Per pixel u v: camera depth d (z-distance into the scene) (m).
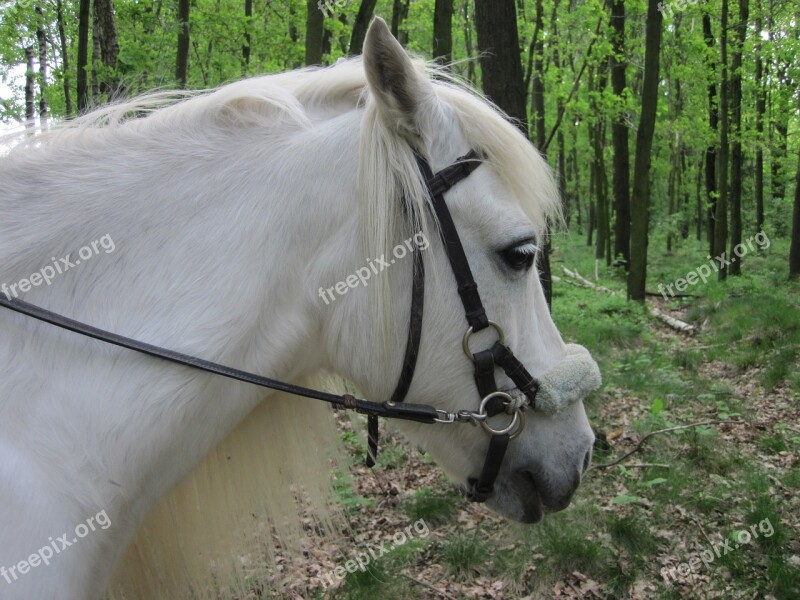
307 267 1.60
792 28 14.43
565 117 16.09
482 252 1.62
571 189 30.14
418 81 1.55
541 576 3.59
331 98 1.74
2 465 1.32
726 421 5.31
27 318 1.40
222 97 1.65
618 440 5.25
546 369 1.79
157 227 1.49
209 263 1.49
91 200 1.49
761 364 7.67
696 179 25.81
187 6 8.73
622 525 3.87
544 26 14.09
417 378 1.67
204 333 1.47
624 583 3.48
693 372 7.78
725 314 10.28
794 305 10.21
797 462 4.93
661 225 22.97
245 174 1.57
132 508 1.52
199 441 1.55
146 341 1.44
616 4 13.59
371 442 1.88
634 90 22.08
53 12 9.34
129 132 1.60
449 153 1.62
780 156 20.69
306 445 1.93
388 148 1.57
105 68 6.66
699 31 16.22
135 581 1.81
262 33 11.86
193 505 1.83
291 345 1.60
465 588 3.58
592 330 9.39
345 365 1.68
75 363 1.41
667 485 4.41
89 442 1.40
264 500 1.90
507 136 1.66
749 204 25.73
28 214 1.47
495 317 1.65
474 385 1.69
